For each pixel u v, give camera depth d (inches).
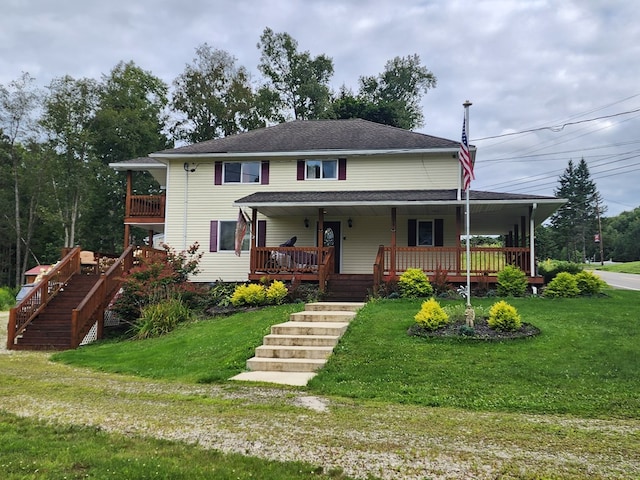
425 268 746.8
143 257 684.7
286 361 378.9
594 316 465.7
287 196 737.6
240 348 421.1
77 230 1536.7
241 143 865.5
